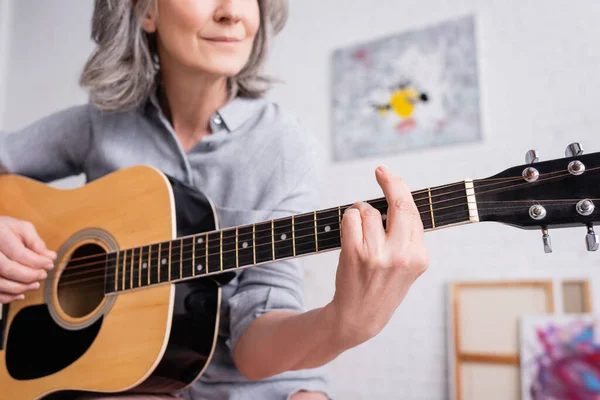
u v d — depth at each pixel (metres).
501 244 2.59
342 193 2.93
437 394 2.58
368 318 0.76
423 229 0.73
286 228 0.84
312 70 3.16
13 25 3.85
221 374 1.09
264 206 1.13
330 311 0.79
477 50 2.74
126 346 0.95
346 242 0.70
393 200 0.71
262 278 1.07
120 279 1.00
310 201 1.16
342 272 0.72
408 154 2.81
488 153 2.63
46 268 1.07
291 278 1.08
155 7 1.09
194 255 0.92
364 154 2.91
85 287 1.06
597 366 2.25
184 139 1.24
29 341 1.06
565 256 2.45
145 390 0.97
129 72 1.20
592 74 2.51
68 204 1.14
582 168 0.66
